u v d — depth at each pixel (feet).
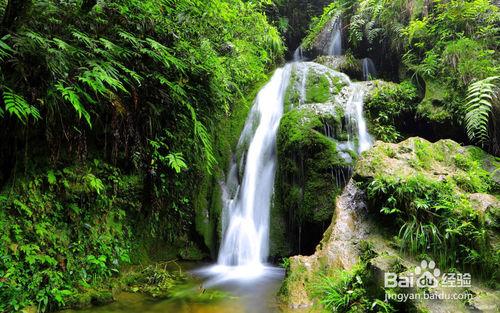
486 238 10.17
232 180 20.80
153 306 12.22
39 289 11.07
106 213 14.39
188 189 18.98
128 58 13.42
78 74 11.24
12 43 9.77
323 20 31.50
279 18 34.60
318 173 17.08
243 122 22.43
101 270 13.16
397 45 22.94
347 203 14.24
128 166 15.37
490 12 18.40
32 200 11.91
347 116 18.92
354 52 27.32
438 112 17.90
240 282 15.06
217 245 18.92
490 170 14.83
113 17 12.91
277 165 18.99
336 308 10.38
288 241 18.07
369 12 25.82
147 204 16.44
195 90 16.03
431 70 19.03
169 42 14.66
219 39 17.70
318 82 21.54
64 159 12.96
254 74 22.49
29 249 11.16
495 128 16.07
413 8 21.74
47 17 10.91
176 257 18.33
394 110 19.38
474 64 17.03
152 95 14.69
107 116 13.85
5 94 9.39
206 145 14.37
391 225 12.64
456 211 11.17
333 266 12.30
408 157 14.35
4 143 11.37
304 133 17.61
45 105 11.16
